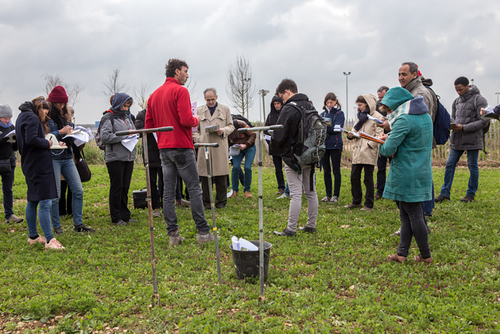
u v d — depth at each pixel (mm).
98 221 6500
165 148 4992
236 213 6895
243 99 25719
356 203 7191
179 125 4930
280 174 8789
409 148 4090
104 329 3021
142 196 7434
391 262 4344
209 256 4578
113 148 6047
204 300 3379
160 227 6020
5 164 6297
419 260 4336
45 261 4426
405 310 3207
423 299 3377
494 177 10883
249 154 8445
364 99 6930
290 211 5383
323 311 3191
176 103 4848
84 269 4195
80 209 5859
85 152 17312
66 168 5680
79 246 5090
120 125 5996
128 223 6340
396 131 4031
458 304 3279
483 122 6918
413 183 4074
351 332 2914
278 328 2896
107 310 3197
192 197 5102
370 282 3844
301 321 3064
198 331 2898
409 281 3762
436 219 6121
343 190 9219
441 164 15148
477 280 3750
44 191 4883
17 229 6109
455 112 7438
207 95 6949
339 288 3688
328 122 5184
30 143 4695
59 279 3861
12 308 3232
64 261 4410
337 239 5289
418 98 4133
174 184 5164
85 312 3256
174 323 3074
